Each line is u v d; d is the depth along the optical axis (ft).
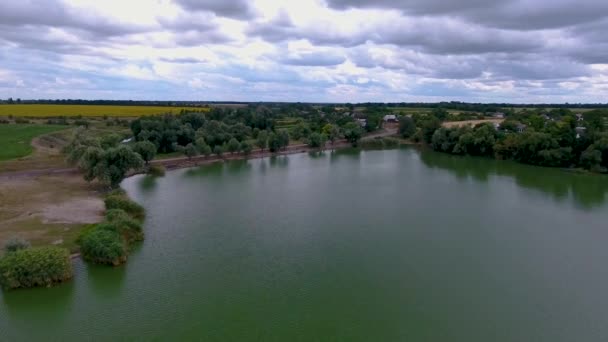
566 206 250.78
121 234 177.47
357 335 123.65
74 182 275.39
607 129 424.46
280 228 207.31
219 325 127.13
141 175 329.52
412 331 125.90
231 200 257.34
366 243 189.57
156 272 158.40
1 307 132.67
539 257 176.35
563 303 141.38
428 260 172.65
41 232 181.57
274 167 377.30
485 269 165.07
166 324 127.03
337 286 151.12
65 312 131.64
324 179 323.98
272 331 124.77
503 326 128.57
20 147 348.38
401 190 287.69
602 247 186.80
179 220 216.74
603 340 122.31
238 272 160.04
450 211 238.48
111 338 120.16
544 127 451.12
